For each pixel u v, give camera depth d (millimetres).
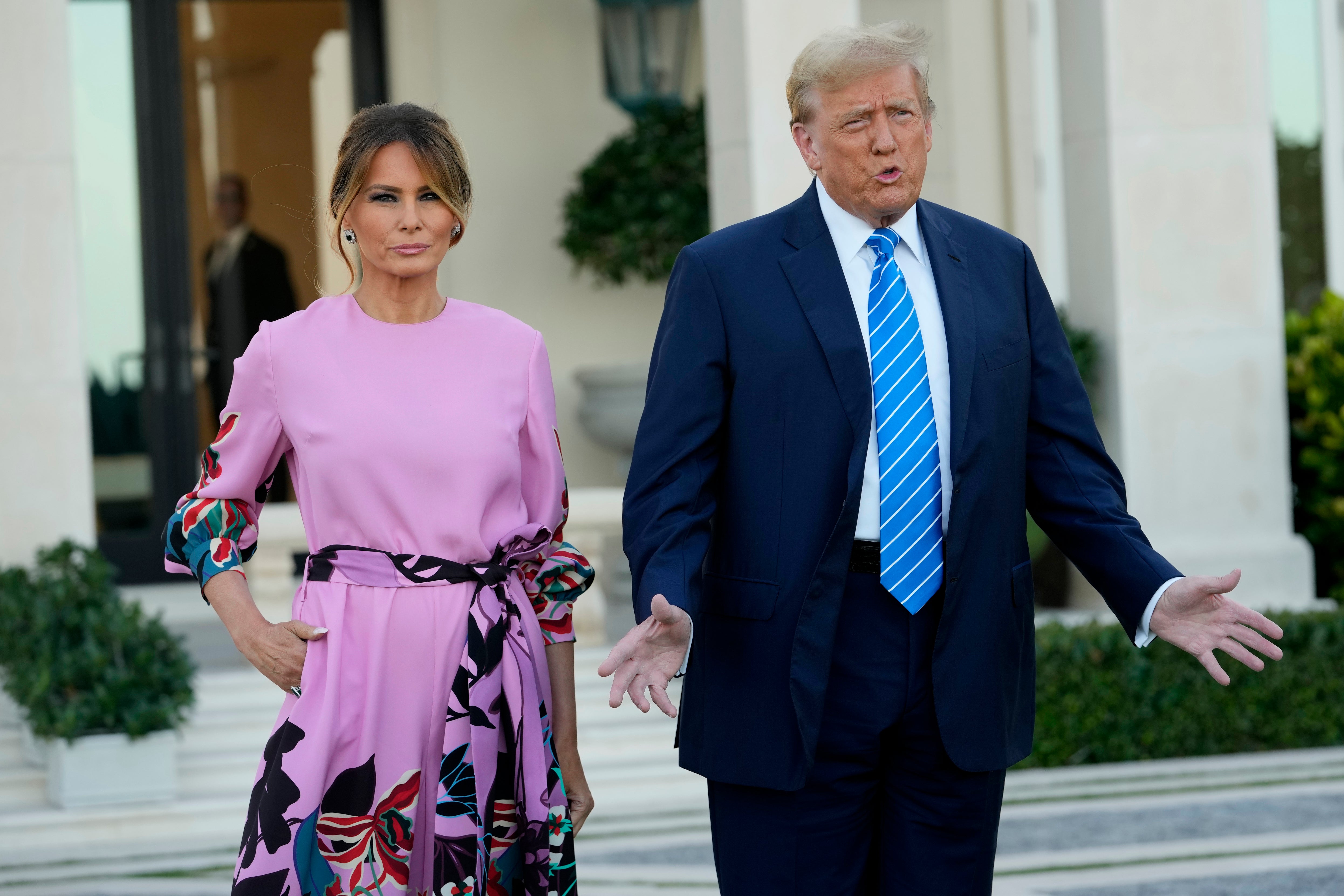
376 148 3455
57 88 8875
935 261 3822
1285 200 14055
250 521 3662
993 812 3816
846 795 3748
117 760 7980
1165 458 10273
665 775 8547
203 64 13570
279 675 3459
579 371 12594
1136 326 10273
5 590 8352
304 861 3340
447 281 13570
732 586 3740
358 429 3463
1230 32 10391
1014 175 13586
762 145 9164
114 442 13430
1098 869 6824
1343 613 9453
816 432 3678
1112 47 10266
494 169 13641
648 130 12500
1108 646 9125
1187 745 9195
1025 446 3891
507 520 3584
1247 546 10281
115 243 13422
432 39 13625
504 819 3518
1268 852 7027
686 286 3799
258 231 13688
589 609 9797
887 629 3686
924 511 3688
